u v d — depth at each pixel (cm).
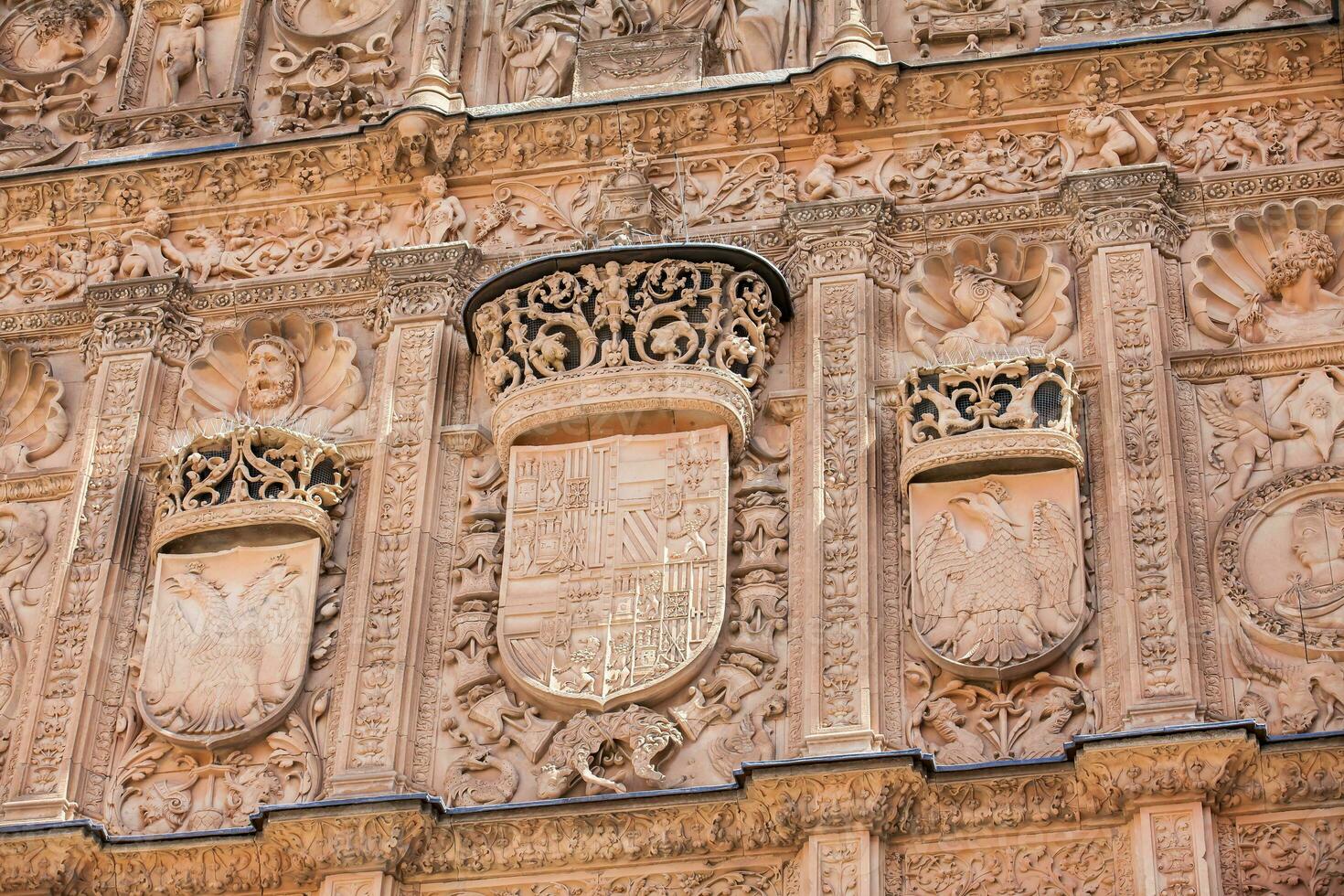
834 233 2292
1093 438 2139
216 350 2370
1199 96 2341
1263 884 1869
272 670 2130
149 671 2145
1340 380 2141
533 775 2042
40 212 2489
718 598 2081
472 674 2097
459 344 2320
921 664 2041
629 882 1966
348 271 2392
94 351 2383
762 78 2433
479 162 2430
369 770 2045
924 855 1934
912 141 2369
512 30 2539
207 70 2600
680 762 2028
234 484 2214
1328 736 1889
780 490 2159
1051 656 2008
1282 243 2239
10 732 2153
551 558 2128
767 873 1950
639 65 2470
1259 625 2008
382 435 2242
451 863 1986
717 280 2244
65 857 2022
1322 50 2328
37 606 2234
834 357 2214
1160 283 2208
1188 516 2075
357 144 2442
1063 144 2339
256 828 2003
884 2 2506
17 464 2334
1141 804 1894
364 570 2162
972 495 2106
